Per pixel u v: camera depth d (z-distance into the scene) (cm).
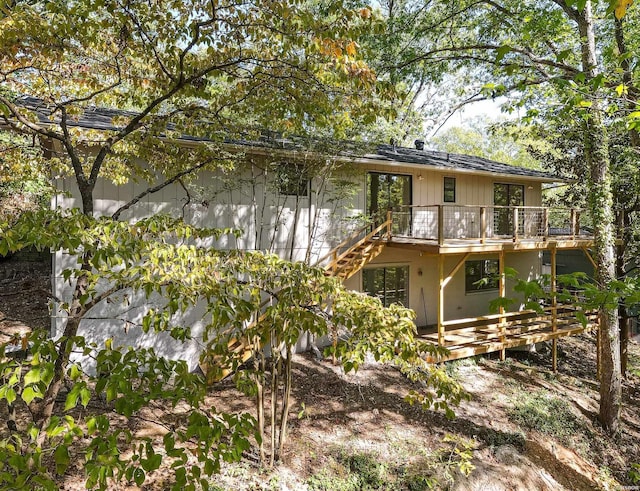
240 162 932
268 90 545
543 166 1605
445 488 673
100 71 547
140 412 688
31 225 259
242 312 339
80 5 428
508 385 1099
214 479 583
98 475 192
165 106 680
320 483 624
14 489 184
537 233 1598
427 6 1298
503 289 1188
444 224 1434
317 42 394
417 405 907
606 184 1048
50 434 195
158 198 921
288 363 638
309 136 947
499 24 1211
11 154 691
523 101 855
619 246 1384
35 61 494
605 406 1041
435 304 1430
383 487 654
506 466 766
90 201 443
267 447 686
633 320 1919
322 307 445
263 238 1075
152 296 895
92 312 830
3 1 387
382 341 404
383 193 1315
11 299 1180
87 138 703
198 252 359
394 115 480
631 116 424
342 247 1212
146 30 461
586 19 989
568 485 799
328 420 802
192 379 253
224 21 436
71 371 215
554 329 1291
